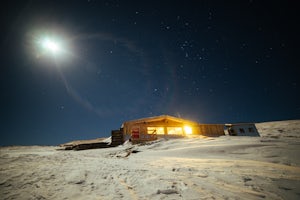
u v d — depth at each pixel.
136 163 6.51
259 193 3.65
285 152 7.63
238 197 3.42
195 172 5.11
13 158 6.38
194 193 3.52
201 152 9.20
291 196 3.56
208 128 22.89
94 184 3.84
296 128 33.38
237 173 5.03
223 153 8.64
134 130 19.11
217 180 4.40
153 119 20.64
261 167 5.74
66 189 3.53
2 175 4.17
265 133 30.88
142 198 3.23
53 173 4.47
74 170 4.77
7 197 3.12
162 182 4.05
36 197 3.15
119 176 4.42
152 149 12.25
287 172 5.14
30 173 4.41
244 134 22.89
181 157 8.36
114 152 12.03
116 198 3.19
